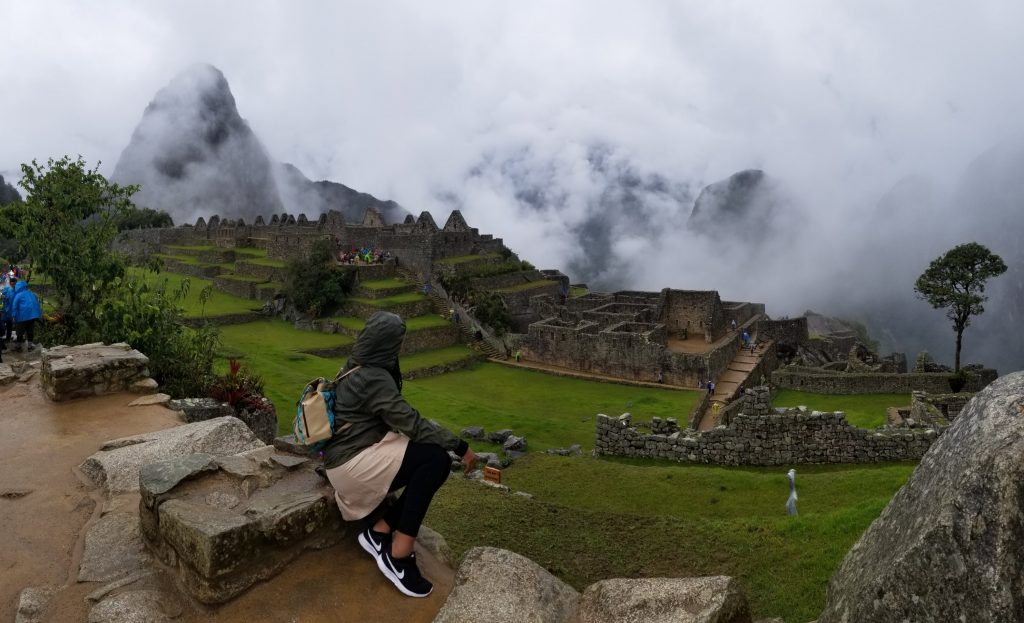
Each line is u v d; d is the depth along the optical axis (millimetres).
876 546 4535
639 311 58625
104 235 20406
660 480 17781
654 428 22609
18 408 11742
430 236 71438
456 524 13180
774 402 38469
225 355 35375
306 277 62344
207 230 96500
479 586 5688
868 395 39531
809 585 9914
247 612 5551
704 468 18750
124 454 8859
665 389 45250
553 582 6086
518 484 18344
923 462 4555
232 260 84438
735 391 43156
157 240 100188
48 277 21188
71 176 20125
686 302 57719
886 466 17953
